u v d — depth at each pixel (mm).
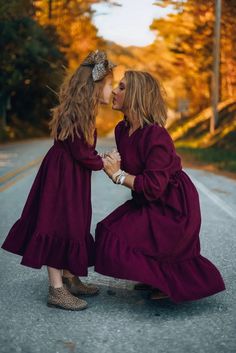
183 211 4027
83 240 4043
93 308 4188
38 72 40938
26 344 3508
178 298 3979
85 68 4020
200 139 34375
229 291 4672
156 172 3941
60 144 4047
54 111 4055
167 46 46188
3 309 4133
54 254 4000
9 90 42531
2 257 5652
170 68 52250
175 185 4027
